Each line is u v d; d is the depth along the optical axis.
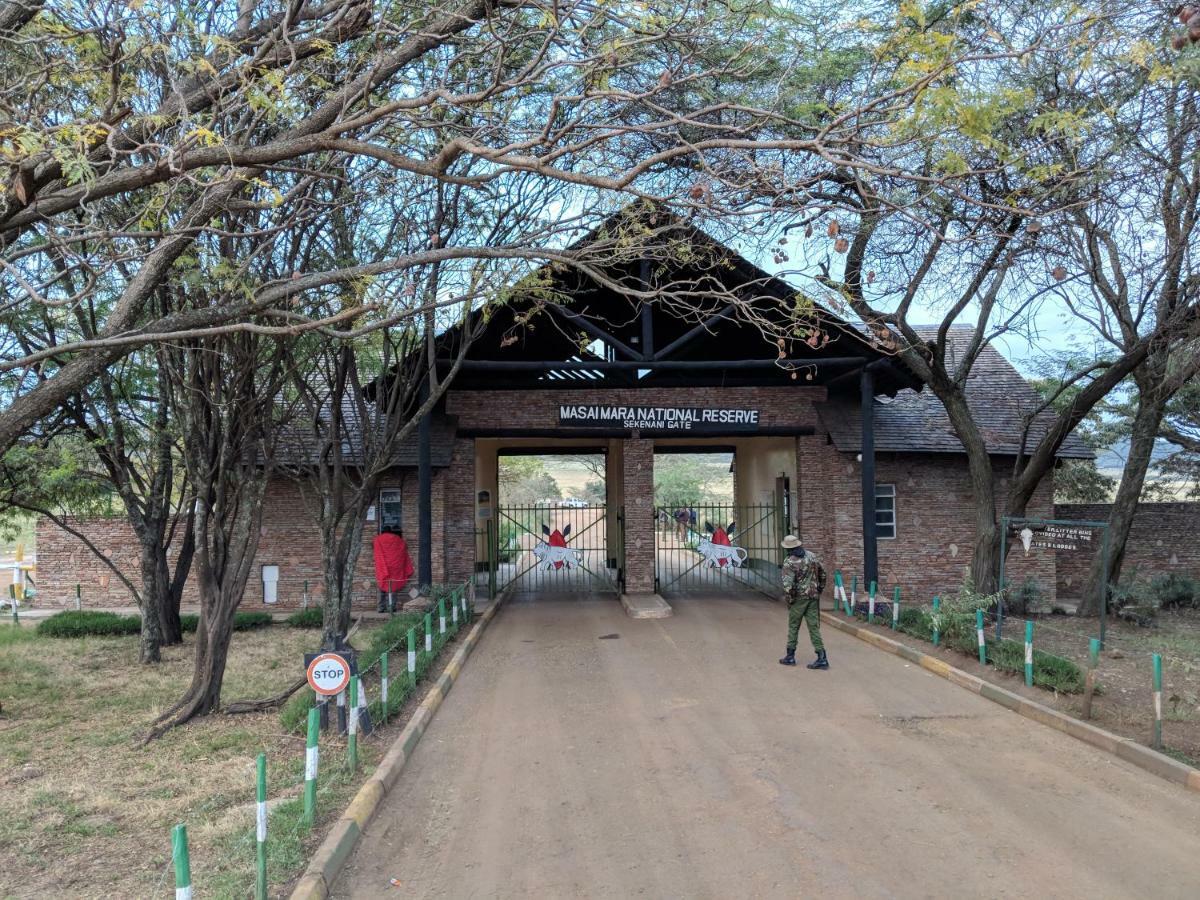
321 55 7.15
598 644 13.22
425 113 8.21
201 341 8.63
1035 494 19.34
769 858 5.49
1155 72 6.11
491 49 8.11
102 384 12.34
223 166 7.00
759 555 23.62
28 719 9.53
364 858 5.56
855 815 6.21
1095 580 16.69
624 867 5.39
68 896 4.98
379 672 10.26
